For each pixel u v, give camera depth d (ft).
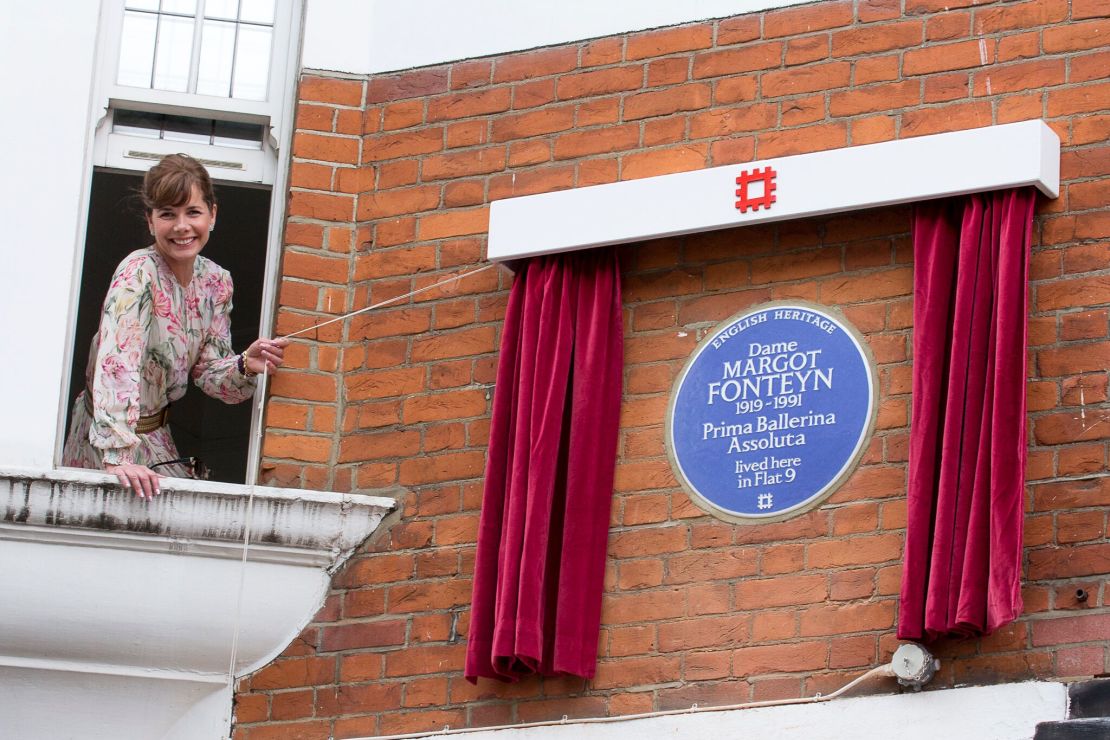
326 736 26.71
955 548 24.04
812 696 24.75
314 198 28.73
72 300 27.99
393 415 27.78
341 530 27.20
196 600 26.89
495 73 28.73
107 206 33.96
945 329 25.02
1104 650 23.63
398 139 28.86
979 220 25.16
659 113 27.68
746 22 27.61
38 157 28.27
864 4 27.09
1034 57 26.09
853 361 25.72
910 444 24.73
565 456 26.37
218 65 29.68
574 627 25.64
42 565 26.76
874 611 24.75
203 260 28.04
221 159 29.45
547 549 26.00
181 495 26.91
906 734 24.04
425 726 26.35
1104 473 24.26
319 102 29.09
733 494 25.77
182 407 35.09
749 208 26.23
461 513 27.09
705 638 25.41
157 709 27.20
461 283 28.04
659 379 26.58
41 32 28.76
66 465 27.68
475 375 27.61
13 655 27.07
